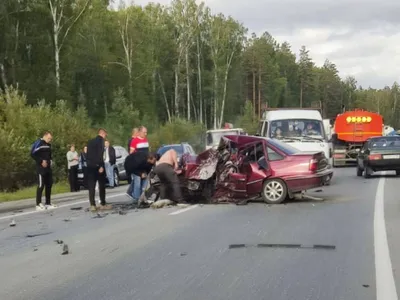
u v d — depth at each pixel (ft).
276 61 364.17
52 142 85.66
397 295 21.50
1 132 75.82
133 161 51.60
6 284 24.16
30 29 158.30
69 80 169.68
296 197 53.52
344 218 40.22
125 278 24.58
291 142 68.08
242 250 29.71
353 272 24.97
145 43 220.64
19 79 153.07
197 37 238.48
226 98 258.37
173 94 246.88
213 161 50.44
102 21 206.59
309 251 29.25
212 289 22.56
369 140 81.15
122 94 189.98
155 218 42.27
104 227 38.63
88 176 49.01
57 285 23.76
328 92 424.05
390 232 34.42
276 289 22.44
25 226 40.73
